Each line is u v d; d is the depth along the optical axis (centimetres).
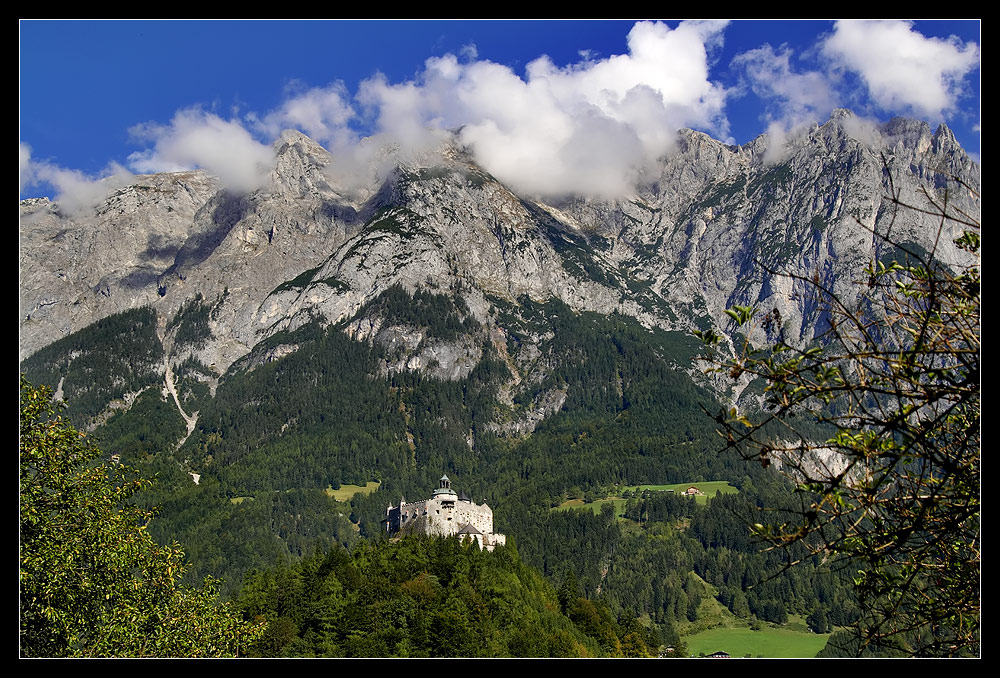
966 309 1523
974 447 1521
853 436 1556
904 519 1567
